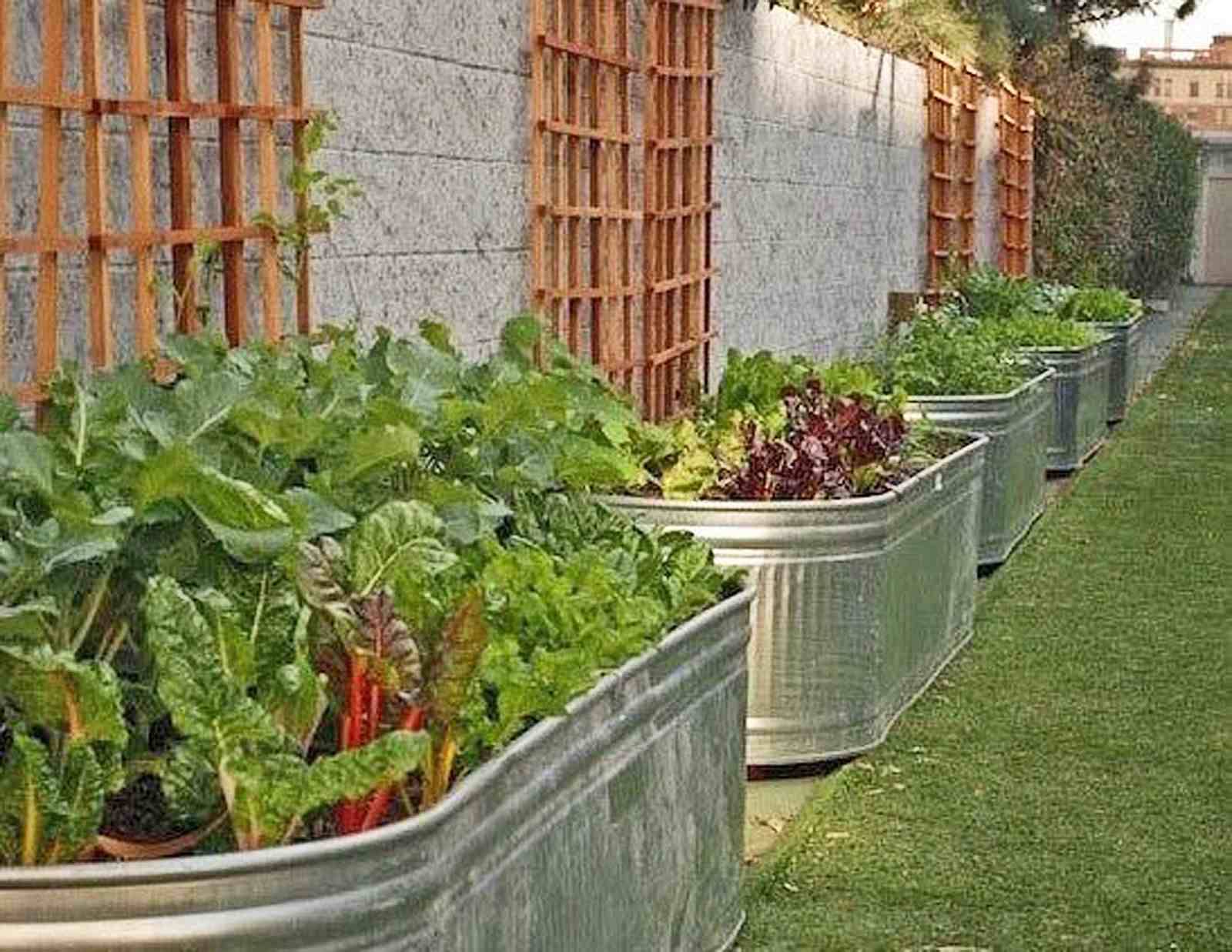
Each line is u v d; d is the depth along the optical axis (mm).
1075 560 9852
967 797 5715
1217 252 42875
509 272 6672
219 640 2705
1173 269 33219
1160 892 4949
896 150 14000
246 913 2363
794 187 10984
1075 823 5488
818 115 11516
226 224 4555
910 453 7000
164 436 3170
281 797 2543
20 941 2295
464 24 6211
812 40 11258
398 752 2559
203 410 3346
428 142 5977
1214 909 4836
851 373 7492
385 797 2709
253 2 4648
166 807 2850
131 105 4062
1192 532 10820
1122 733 6484
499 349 6578
